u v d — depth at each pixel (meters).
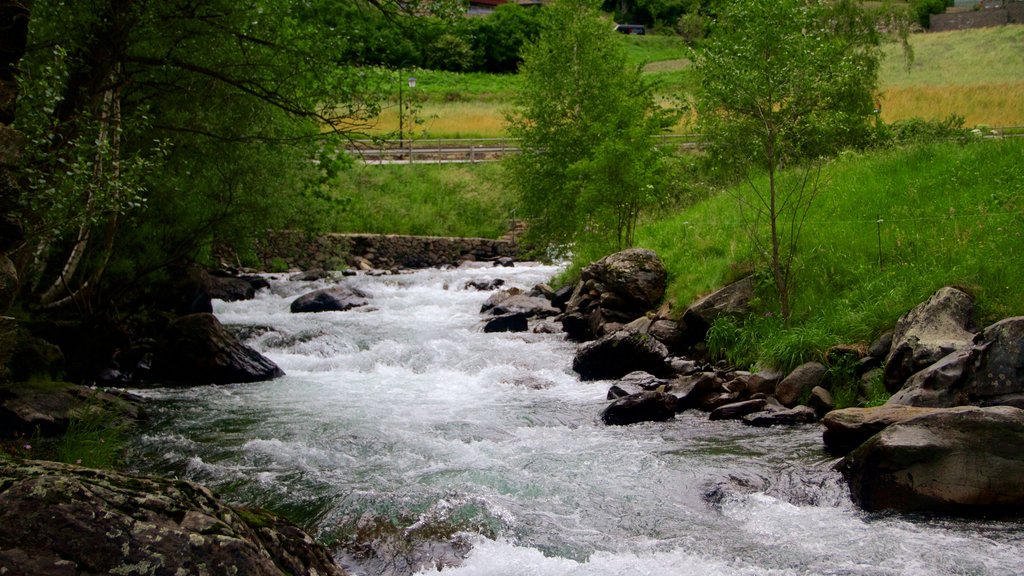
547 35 26.05
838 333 11.74
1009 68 53.84
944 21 70.69
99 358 13.37
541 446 9.41
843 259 13.58
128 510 3.61
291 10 12.95
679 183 22.08
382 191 35.91
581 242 21.08
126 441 9.67
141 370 13.88
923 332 10.23
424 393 12.65
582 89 24.92
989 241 12.13
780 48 13.01
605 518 7.09
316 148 14.45
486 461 8.79
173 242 15.76
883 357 10.91
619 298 16.14
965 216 13.41
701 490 7.70
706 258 16.31
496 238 34.94
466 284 24.38
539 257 26.23
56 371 12.21
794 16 12.90
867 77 23.73
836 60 14.95
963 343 9.48
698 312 13.82
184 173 14.21
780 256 14.31
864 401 10.34
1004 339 8.67
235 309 21.00
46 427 9.53
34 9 11.16
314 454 9.12
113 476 3.80
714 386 11.49
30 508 3.47
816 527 6.83
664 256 17.42
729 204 18.94
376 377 13.97
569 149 24.44
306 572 4.07
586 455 8.98
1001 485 6.88
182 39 13.03
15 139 8.00
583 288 17.52
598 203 18.98
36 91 8.45
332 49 12.93
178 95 13.87
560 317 17.95
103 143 9.03
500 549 6.40
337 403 11.92
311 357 15.32
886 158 17.78
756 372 11.80
